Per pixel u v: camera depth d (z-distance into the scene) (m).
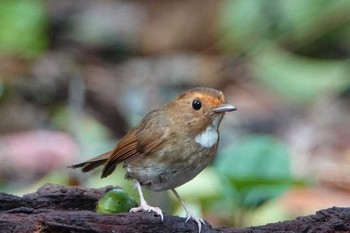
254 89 17.38
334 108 16.52
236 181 10.13
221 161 10.68
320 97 16.81
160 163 8.41
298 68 17.28
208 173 11.27
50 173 12.88
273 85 17.20
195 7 19.05
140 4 20.06
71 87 15.87
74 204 7.95
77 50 18.56
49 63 16.84
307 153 14.84
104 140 14.37
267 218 11.23
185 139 8.38
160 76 17.69
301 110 16.66
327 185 13.20
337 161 14.30
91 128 14.51
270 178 10.13
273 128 15.87
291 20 17.69
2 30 16.86
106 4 20.27
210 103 8.41
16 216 7.12
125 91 16.45
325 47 17.92
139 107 15.80
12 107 15.48
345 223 7.18
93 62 18.20
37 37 17.03
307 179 12.26
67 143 13.70
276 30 17.86
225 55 18.20
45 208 7.80
